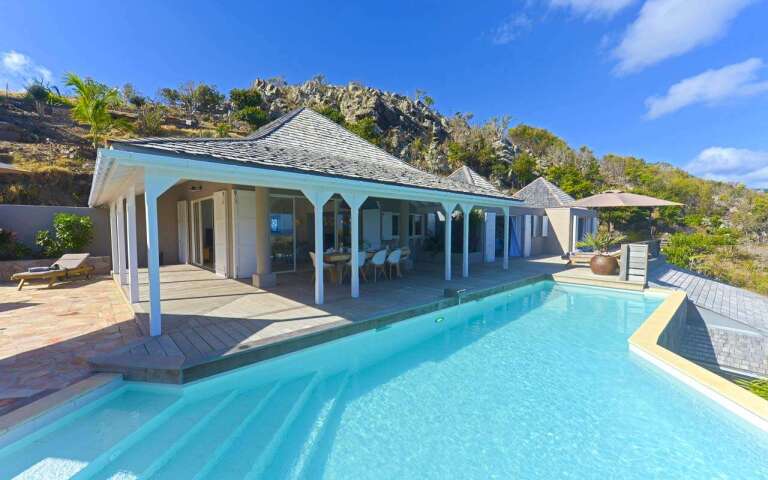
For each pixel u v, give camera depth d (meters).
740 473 3.19
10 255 11.15
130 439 3.28
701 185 52.66
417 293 8.64
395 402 4.44
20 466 2.89
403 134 51.25
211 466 3.18
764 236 34.25
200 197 12.55
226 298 7.84
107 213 13.34
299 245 11.89
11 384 3.81
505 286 10.12
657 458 3.40
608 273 12.33
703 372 4.60
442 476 3.18
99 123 20.95
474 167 46.66
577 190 39.69
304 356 5.43
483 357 5.85
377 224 14.05
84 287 9.48
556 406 4.34
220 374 4.50
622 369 5.35
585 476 3.17
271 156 6.84
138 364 4.17
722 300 11.54
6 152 17.98
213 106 41.78
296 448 3.56
